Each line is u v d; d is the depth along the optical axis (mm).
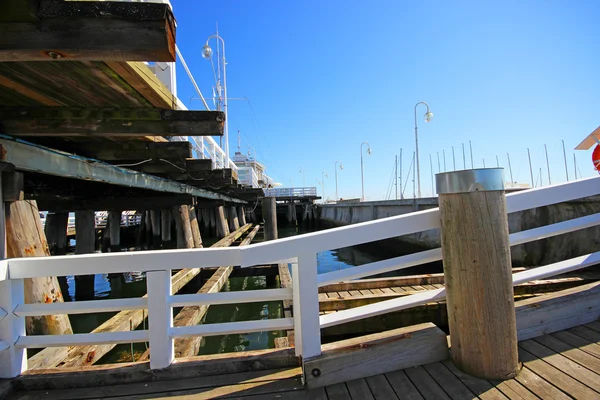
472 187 1815
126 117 3672
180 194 10133
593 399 1596
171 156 5602
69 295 9141
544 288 4668
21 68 2629
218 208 16109
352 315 2137
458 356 1934
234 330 2125
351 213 22797
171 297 2098
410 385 1839
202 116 3740
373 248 15812
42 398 1934
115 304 2061
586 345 2086
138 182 6871
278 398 1818
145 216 19156
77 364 3035
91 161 5215
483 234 1806
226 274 6789
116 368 2104
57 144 5051
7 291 2039
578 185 2285
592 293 2428
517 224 7539
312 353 1974
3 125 3527
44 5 1788
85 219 8992
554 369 1862
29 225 3672
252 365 2135
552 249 6656
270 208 14172
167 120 3707
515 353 1838
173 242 17469
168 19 1876
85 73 2713
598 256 2521
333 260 14477
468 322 1857
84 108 3615
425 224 2119
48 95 3250
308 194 38031
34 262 2025
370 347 1981
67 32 1812
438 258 2223
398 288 4918
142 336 2092
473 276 1823
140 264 2035
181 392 1925
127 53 1865
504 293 1813
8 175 3486
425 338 2039
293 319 2166
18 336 2092
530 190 2207
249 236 14164
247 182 29688
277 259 1970
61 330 3645
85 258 2020
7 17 1761
